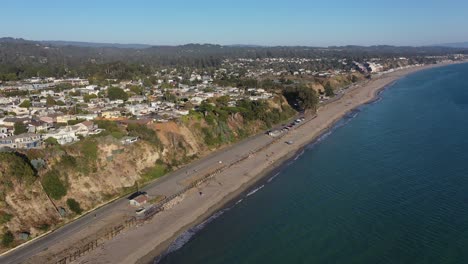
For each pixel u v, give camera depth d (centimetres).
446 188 8875
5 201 7000
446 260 6200
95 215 7862
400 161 10925
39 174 7844
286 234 7244
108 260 6444
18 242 6669
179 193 8938
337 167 10788
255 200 8862
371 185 9288
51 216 7438
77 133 10706
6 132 11094
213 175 10206
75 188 8256
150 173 9844
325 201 8562
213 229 7550
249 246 6900
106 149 9375
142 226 7556
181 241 7131
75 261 6359
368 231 7175
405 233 7031
